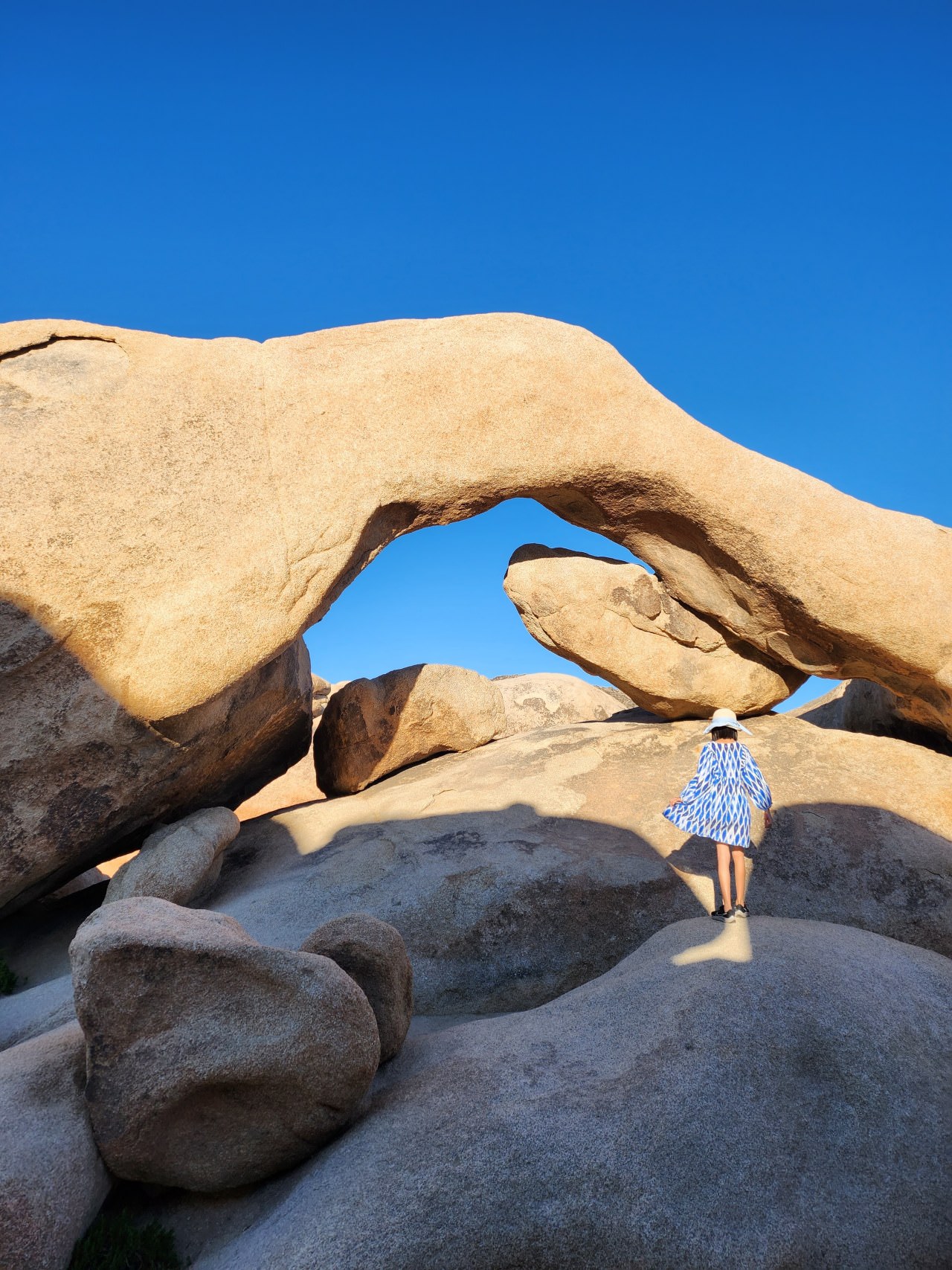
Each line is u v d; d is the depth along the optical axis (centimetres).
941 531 977
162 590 716
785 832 840
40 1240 368
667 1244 352
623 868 784
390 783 1059
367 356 839
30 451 688
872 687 1144
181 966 410
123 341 777
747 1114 405
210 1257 395
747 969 514
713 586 1011
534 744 1044
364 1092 440
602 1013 509
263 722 945
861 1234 364
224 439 763
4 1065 441
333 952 505
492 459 884
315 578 800
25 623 670
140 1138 406
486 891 754
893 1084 430
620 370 923
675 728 1050
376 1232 354
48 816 726
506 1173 375
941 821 875
